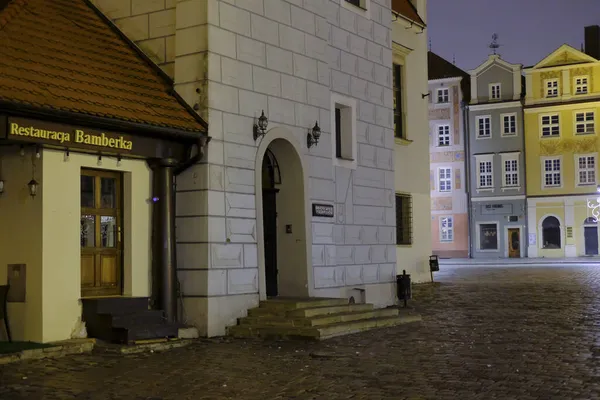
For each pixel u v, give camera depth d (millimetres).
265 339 14336
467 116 62812
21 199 12852
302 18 17516
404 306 20500
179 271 14812
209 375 10617
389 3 21766
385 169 21062
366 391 9398
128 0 15898
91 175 13859
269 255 17516
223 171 14992
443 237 63594
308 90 17609
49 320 12664
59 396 9227
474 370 10695
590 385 9562
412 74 28547
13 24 13703
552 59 60469
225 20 15281
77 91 13102
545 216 60750
